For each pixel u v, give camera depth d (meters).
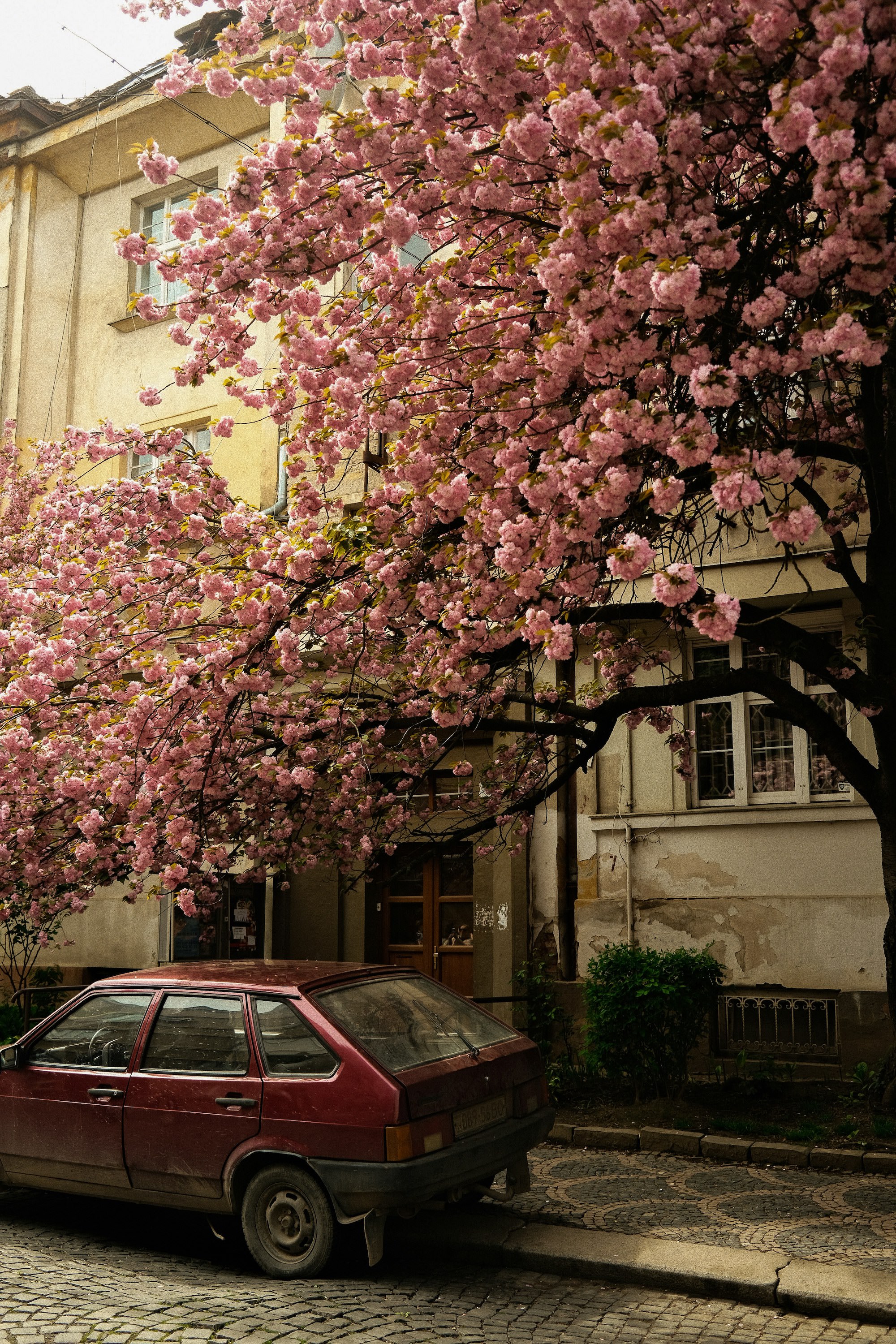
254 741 10.46
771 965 11.42
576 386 6.73
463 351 7.60
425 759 10.90
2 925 14.95
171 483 10.23
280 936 14.35
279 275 6.93
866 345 5.08
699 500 8.84
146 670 8.89
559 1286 5.94
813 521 5.16
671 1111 9.45
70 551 10.85
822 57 4.90
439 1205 6.36
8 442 16.86
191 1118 6.40
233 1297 5.57
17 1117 7.08
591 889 12.52
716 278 5.77
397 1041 6.33
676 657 12.34
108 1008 7.08
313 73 7.11
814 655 8.92
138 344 18.02
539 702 9.96
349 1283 5.91
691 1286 5.79
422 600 8.15
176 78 7.34
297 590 8.62
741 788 11.98
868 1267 5.87
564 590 6.73
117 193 18.94
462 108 6.70
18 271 18.78
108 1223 7.23
